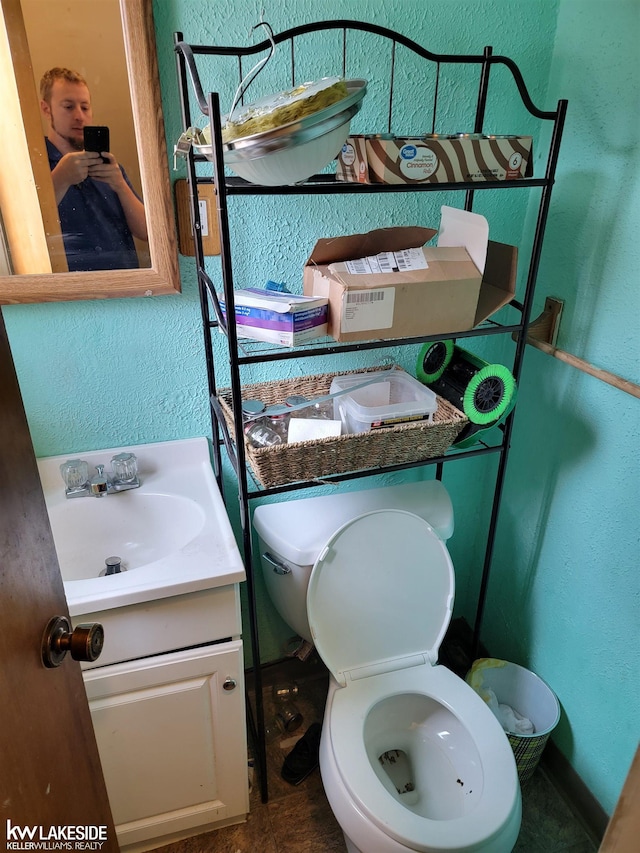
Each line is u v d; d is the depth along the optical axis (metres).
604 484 1.21
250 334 1.01
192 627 1.07
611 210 1.11
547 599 1.44
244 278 1.24
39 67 0.95
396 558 1.28
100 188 1.05
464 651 1.78
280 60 1.08
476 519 1.72
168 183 1.08
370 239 1.06
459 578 1.81
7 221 1.03
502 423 1.35
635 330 1.09
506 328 1.12
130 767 1.16
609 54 1.07
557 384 1.31
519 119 1.27
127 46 0.97
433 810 1.22
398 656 1.32
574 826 1.37
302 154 0.80
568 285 1.24
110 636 1.02
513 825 1.04
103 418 1.27
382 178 0.90
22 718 0.56
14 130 0.97
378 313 0.99
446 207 1.12
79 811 0.69
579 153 1.18
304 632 1.36
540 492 1.42
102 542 1.26
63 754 0.66
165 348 1.24
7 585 0.53
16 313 1.12
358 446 1.06
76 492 1.23
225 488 1.42
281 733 1.58
